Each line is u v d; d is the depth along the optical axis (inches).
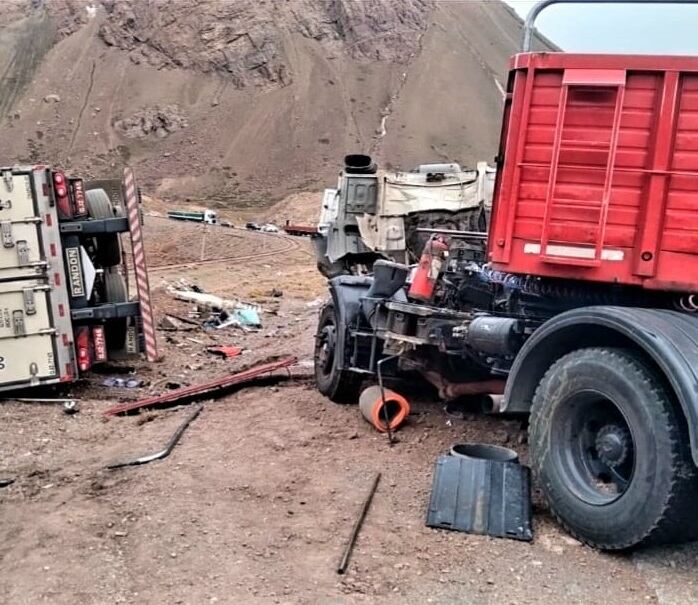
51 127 7042.3
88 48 7726.4
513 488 217.0
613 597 178.4
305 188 6176.2
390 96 7342.5
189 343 530.3
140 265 400.8
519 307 256.4
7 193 362.3
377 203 595.5
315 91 7263.8
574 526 203.6
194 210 4001.0
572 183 212.5
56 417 338.6
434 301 294.8
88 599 179.0
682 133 200.4
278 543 205.2
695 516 186.7
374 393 309.0
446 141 6850.4
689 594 179.2
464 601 177.0
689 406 175.5
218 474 256.7
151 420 331.0
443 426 305.6
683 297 210.2
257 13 7731.3
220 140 6855.3
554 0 216.7
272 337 580.1
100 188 406.6
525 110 216.7
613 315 195.9
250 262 1510.8
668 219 203.0
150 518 220.4
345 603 175.8
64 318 374.6
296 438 295.3
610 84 205.0
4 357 366.9
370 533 211.0
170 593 180.9
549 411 210.1
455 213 591.8
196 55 7559.1
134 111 7130.9
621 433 198.1
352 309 337.1
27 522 221.8
